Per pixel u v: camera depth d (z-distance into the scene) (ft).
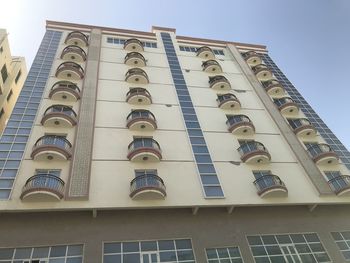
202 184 73.72
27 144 73.72
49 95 87.56
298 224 72.84
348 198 78.28
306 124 96.68
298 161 86.48
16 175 66.44
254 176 79.56
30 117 80.64
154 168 75.36
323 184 80.23
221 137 89.04
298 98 114.42
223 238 66.54
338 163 88.33
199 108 98.12
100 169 71.87
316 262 67.21
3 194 62.18
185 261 61.72
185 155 80.69
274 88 112.98
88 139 77.66
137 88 96.17
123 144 79.56
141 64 111.24
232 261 63.52
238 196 72.90
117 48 118.93
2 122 111.86
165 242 63.72
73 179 67.56
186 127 89.40
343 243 72.18
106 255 59.62
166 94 100.53
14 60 134.00
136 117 84.58
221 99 102.47
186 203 68.44
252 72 122.72
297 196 76.23
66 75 96.53
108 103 91.20
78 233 61.26
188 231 66.13
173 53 124.47
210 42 139.64
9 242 57.72
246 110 102.47
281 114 103.14
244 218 71.10
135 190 66.23
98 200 65.21
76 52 105.60
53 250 58.39
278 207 75.10
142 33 130.82
